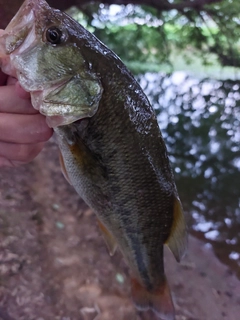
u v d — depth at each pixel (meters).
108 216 0.27
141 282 0.32
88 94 0.23
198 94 1.47
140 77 1.63
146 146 0.25
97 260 0.58
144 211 0.27
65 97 0.22
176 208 0.28
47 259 0.55
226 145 1.23
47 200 0.68
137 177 0.26
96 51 0.23
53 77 0.22
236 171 1.14
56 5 0.87
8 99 0.23
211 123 1.31
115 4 1.11
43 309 0.46
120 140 0.24
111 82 0.23
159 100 1.45
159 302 0.33
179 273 0.70
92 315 0.49
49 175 0.76
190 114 1.36
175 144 1.25
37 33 0.22
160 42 1.61
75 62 0.22
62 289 0.51
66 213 0.67
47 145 0.89
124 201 0.26
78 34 0.23
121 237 0.28
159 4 1.19
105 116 0.23
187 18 1.37
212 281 0.73
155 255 0.31
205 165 1.17
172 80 1.61
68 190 0.73
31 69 0.21
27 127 0.23
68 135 0.23
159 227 0.29
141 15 1.43
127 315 0.51
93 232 0.65
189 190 1.08
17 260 0.52
